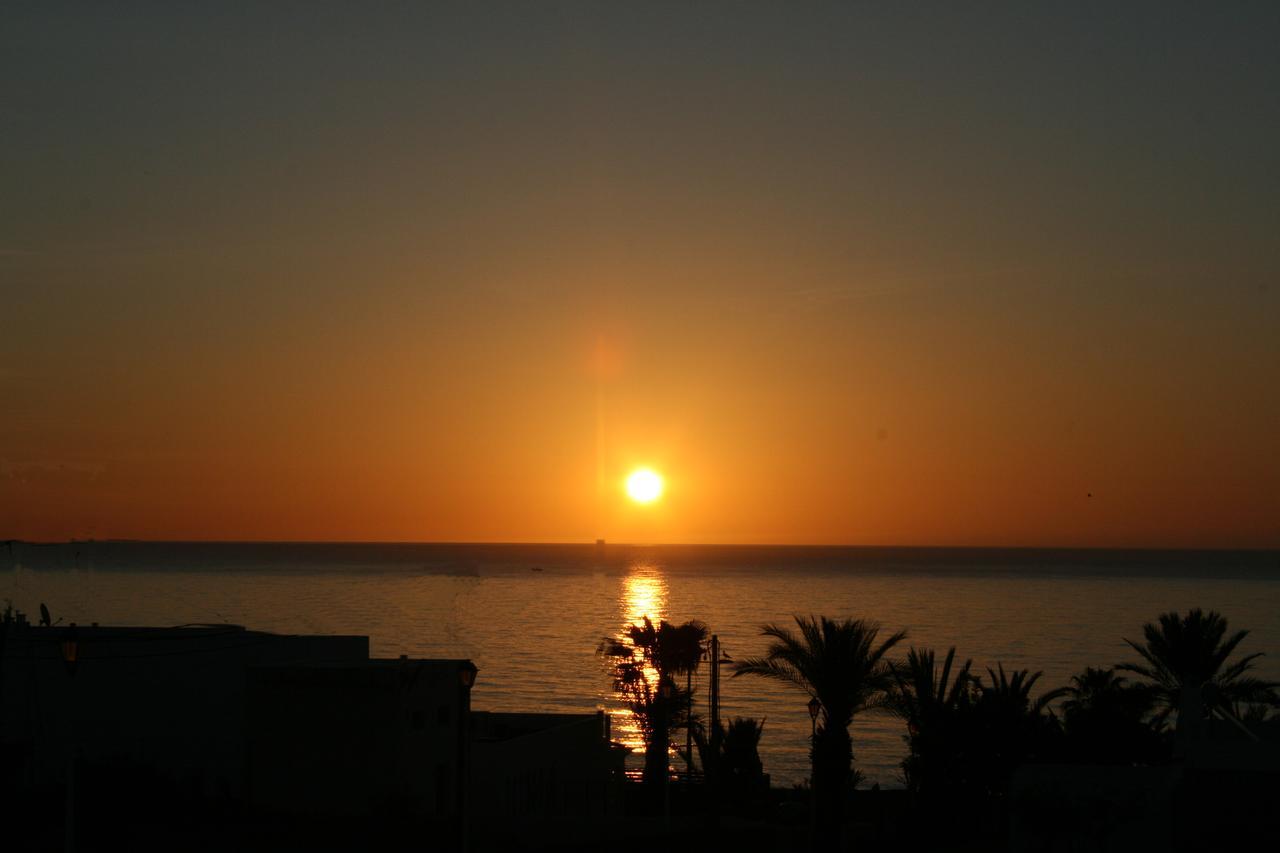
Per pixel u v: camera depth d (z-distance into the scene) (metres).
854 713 39.62
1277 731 29.59
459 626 196.38
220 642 47.16
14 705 43.09
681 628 59.75
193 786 43.09
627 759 83.31
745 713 107.81
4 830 33.88
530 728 56.91
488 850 36.16
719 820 47.22
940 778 42.34
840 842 38.38
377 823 39.38
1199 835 25.44
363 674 43.88
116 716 43.97
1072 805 26.30
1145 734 42.94
